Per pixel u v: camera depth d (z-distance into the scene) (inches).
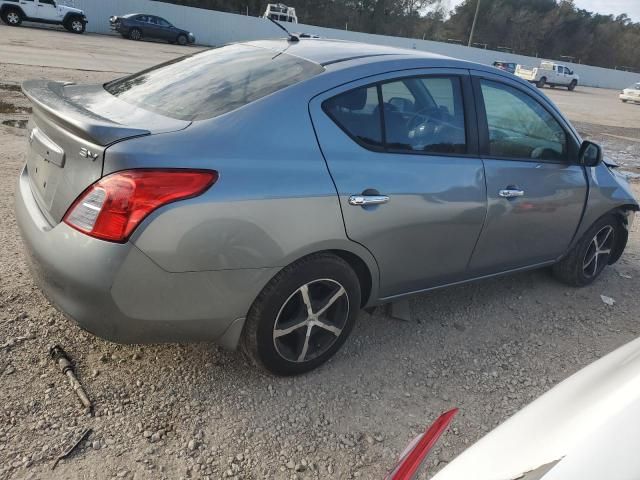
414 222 115.6
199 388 107.7
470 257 132.6
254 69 113.7
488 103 132.0
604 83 2020.2
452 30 2881.4
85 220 86.4
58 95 111.1
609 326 153.3
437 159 120.0
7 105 350.3
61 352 111.6
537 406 58.6
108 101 112.9
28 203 102.8
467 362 128.0
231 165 91.9
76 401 100.6
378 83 112.4
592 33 2994.6
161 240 86.0
